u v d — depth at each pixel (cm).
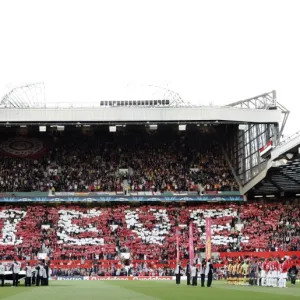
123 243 7500
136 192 8288
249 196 8550
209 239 5906
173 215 8006
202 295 3206
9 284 4941
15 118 7525
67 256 7256
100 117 7569
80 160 8788
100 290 3884
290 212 7944
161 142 9106
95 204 8375
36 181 8400
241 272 4928
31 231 7681
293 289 3962
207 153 8956
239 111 7294
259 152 7369
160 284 5012
